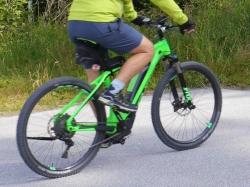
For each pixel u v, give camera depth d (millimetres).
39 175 5531
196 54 10070
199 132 6336
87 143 5621
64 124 5301
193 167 5629
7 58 10289
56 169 5410
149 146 6363
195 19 10906
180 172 5500
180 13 5676
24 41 10805
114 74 5574
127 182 5281
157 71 9398
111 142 5672
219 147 6242
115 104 5453
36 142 5348
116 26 5301
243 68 9945
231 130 6867
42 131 5336
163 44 5906
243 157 5898
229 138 6551
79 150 5582
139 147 6328
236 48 10250
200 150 6164
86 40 5355
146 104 8242
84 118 5461
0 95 8922
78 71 9812
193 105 6234
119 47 5379
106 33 5262
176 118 6293
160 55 5875
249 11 11055
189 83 7242
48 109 5945
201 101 6594
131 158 5957
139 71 5555
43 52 10398
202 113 6516
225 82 9477
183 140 6199
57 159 5500
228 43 10352
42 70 9820
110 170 5609
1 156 6160
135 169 5621
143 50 5473
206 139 6352
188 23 5766
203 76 6551
